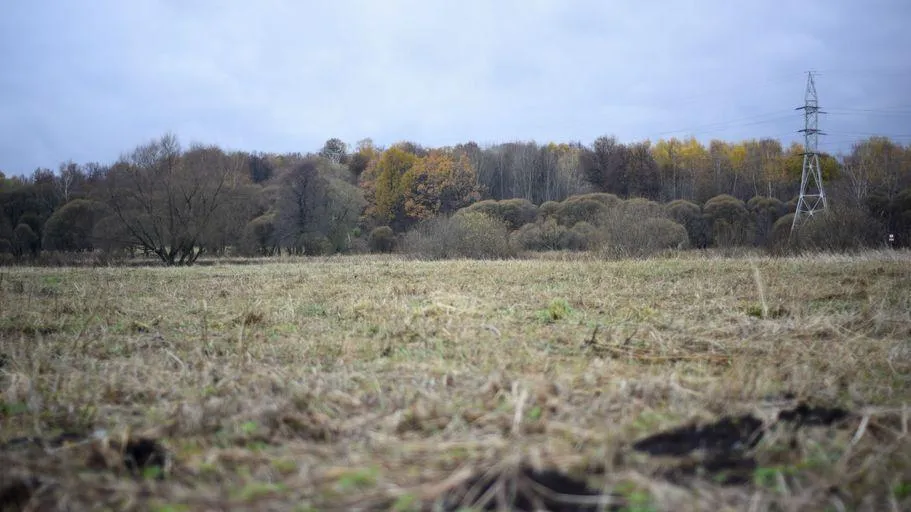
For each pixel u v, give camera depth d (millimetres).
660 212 25703
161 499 2643
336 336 6582
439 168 49594
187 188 29062
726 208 34156
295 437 3383
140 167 29453
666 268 13633
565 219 36312
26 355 5523
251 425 3527
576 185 55844
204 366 5211
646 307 8078
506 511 2424
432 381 4379
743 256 19656
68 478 2805
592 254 21391
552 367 4828
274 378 4609
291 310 8203
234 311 8531
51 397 4336
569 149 65250
